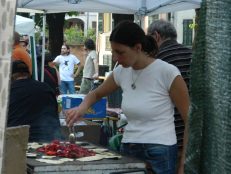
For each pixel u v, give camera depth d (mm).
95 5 7738
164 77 3588
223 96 2273
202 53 2439
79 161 3279
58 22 17969
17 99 5090
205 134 2436
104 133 5918
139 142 3582
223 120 2273
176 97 3580
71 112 3951
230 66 2242
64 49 14812
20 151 2502
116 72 3850
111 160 3344
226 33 2250
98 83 13203
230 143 2248
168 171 3547
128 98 3666
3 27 1777
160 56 4562
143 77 3623
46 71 10367
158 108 3576
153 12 7664
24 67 5301
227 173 2252
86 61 13469
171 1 7473
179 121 4156
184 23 20984
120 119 6258
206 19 2377
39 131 5020
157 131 3568
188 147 2506
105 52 27547
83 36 33469
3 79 1767
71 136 3949
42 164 3146
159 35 4629
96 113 6484
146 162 3557
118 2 7680
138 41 3541
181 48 4570
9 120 5066
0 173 1773
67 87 14844
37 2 7770
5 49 1762
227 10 2244
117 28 3555
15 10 1737
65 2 7750
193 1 7586
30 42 10430
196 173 2473
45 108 5141
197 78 2459
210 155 2395
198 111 2459
